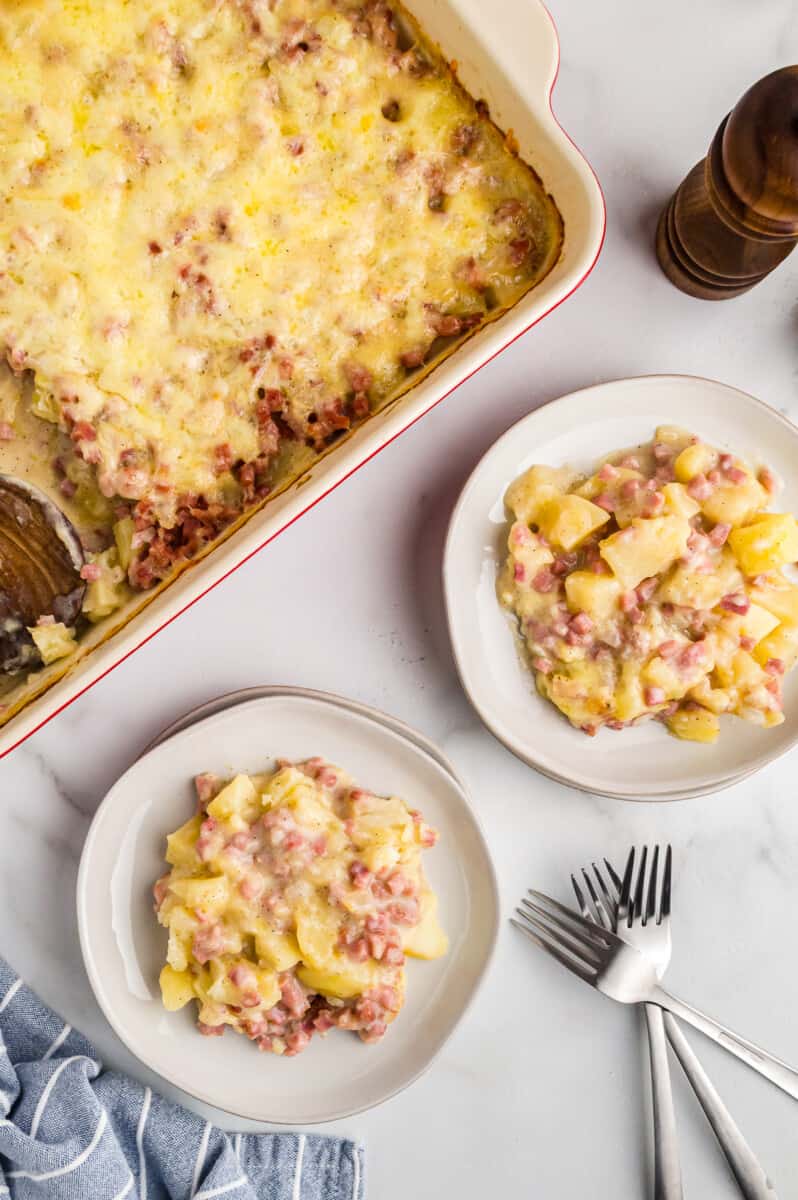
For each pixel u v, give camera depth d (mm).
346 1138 831
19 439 747
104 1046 812
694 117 821
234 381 719
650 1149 846
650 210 823
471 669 803
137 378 708
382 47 716
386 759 805
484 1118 838
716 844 855
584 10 810
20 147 690
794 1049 856
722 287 808
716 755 820
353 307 721
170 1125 797
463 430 824
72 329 701
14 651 745
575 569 804
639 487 794
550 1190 840
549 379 828
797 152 714
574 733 815
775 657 810
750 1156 823
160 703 811
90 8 692
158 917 778
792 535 794
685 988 852
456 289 731
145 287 705
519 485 802
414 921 782
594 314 828
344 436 739
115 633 731
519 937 839
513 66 696
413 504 822
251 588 815
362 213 718
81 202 697
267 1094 789
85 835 808
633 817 848
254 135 703
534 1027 840
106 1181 780
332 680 824
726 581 799
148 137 699
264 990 765
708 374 839
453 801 800
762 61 822
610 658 796
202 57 702
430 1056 799
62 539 742
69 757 806
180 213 703
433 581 825
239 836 773
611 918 828
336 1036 799
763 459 821
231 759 795
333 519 818
